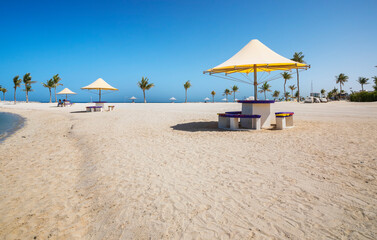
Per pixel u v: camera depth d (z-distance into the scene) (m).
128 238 2.29
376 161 4.01
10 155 6.23
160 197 3.11
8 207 3.24
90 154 5.73
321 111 15.70
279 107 20.80
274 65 8.40
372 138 5.88
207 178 3.68
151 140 6.98
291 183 3.30
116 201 3.09
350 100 31.91
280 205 2.72
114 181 3.80
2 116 21.53
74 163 5.18
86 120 13.33
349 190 2.99
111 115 15.55
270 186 3.24
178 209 2.77
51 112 22.41
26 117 19.14
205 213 2.64
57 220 2.82
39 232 2.59
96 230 2.52
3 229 2.69
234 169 4.02
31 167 5.07
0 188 3.94
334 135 6.51
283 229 2.27
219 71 9.14
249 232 2.25
